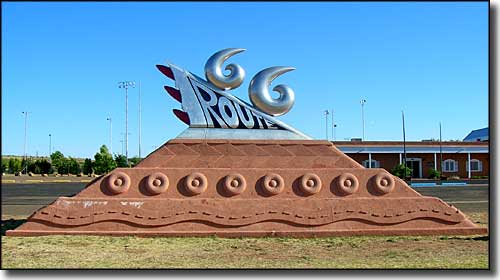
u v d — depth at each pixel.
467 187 34.91
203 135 13.38
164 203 12.32
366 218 12.48
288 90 13.57
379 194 12.86
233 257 9.92
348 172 13.02
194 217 12.23
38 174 62.66
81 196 12.42
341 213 12.45
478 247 10.99
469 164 46.44
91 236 11.93
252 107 13.68
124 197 12.43
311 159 13.29
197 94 13.69
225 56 13.64
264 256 10.02
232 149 13.23
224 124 13.53
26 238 11.73
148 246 10.98
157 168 12.80
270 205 12.42
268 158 13.20
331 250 10.66
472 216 16.92
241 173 12.81
